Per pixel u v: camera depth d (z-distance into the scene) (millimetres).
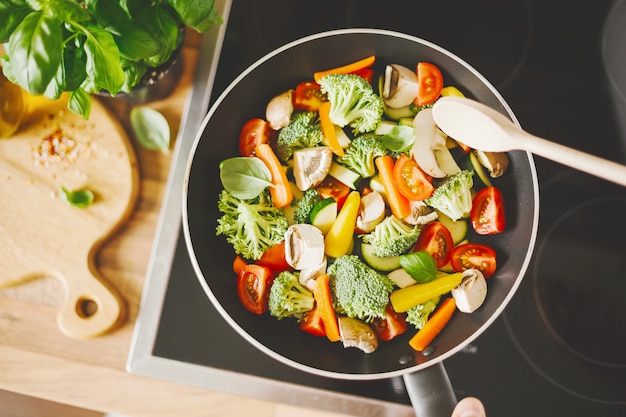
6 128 686
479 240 672
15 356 677
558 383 649
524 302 662
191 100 697
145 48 591
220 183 679
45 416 789
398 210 661
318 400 653
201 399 670
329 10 715
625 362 650
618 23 710
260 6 715
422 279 639
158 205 698
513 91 695
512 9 716
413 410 646
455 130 616
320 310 639
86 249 682
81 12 559
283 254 668
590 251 669
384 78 687
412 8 715
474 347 657
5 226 688
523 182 646
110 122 697
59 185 694
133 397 671
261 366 661
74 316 670
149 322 667
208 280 658
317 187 682
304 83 688
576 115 689
